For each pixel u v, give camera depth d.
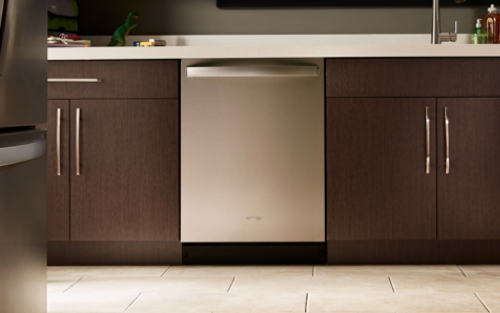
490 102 1.82
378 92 1.82
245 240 1.86
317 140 1.84
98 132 1.86
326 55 1.81
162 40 2.44
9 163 0.95
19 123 1.04
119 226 1.87
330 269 1.84
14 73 1.01
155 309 1.44
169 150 1.86
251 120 1.84
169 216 1.87
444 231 1.84
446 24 2.42
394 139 1.83
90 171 1.87
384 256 1.89
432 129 1.83
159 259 1.92
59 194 1.87
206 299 1.52
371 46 1.80
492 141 1.83
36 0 1.12
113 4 2.45
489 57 1.81
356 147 1.83
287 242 1.88
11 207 1.00
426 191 1.83
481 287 1.62
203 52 1.82
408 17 2.42
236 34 2.44
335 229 1.85
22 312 1.06
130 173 1.86
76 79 1.84
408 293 1.56
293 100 1.84
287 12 2.44
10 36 0.97
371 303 1.47
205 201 1.85
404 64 1.82
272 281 1.70
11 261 1.00
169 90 1.85
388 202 1.84
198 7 2.45
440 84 1.82
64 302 1.50
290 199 1.85
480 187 1.83
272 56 1.81
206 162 1.85
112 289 1.62
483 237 1.84
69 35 2.16
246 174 1.85
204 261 1.90
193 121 1.85
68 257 1.93
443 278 1.72
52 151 1.87
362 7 2.42
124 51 1.83
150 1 2.45
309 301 1.49
